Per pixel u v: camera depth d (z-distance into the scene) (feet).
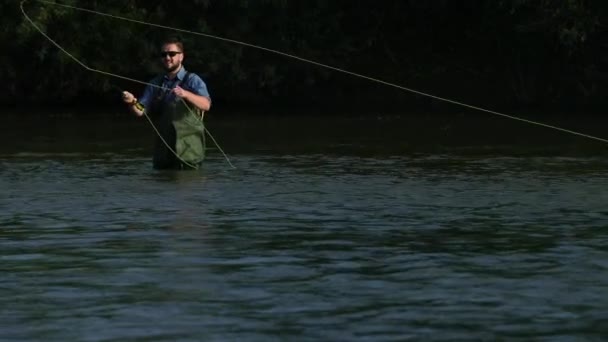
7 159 116.67
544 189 90.58
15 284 53.36
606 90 236.22
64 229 69.36
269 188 90.79
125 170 104.99
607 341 43.32
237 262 58.75
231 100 232.53
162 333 44.37
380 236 67.10
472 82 238.68
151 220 72.95
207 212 76.69
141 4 226.58
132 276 55.16
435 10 241.35
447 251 62.23
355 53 242.78
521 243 64.80
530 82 236.63
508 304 49.39
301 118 193.57
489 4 234.38
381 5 244.01
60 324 45.75
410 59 243.19
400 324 45.85
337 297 50.72
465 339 43.55
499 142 142.61
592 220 73.61
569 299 50.34
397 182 95.66
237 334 44.24
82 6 213.05
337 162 114.32
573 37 212.02
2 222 72.18
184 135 105.60
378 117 195.11
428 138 149.38
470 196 85.87
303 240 65.62
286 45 233.35
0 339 43.42
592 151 128.47
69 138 147.74
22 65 219.82
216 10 228.43
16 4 208.23
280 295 51.08
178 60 106.11
